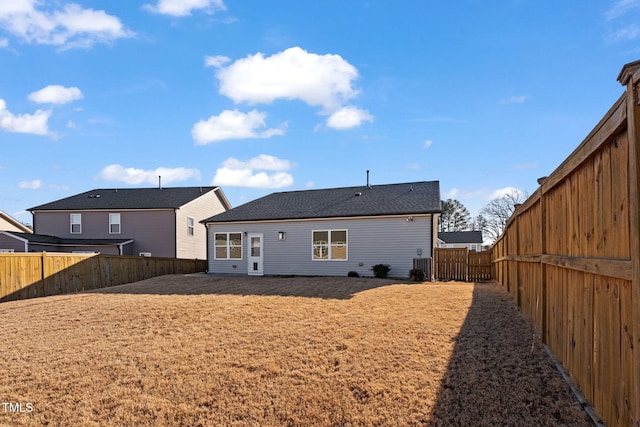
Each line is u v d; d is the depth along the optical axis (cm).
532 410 323
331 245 1672
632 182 205
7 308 923
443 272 1520
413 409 357
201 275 1705
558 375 369
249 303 859
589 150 285
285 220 1739
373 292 974
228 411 385
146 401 412
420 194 1747
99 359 539
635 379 203
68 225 2483
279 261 1758
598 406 280
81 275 1357
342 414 362
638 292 198
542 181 484
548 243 451
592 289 294
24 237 2119
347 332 596
